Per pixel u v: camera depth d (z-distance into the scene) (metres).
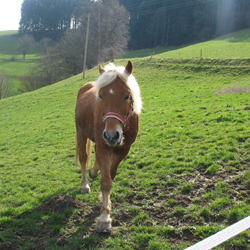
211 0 68.75
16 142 11.37
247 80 20.14
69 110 17.45
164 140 8.05
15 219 4.49
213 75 24.45
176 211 4.20
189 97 15.50
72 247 3.60
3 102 26.59
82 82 29.97
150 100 16.45
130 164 6.66
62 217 4.31
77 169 7.04
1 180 6.74
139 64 33.00
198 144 7.16
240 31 63.47
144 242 3.60
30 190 5.91
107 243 3.60
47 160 8.18
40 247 3.68
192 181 5.22
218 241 2.26
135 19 75.62
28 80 46.38
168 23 72.75
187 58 31.19
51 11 92.81
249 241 3.29
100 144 4.03
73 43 50.41
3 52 77.81
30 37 70.94
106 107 3.62
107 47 49.94
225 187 4.68
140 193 4.97
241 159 5.71
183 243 3.47
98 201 4.88
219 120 9.02
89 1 54.94
